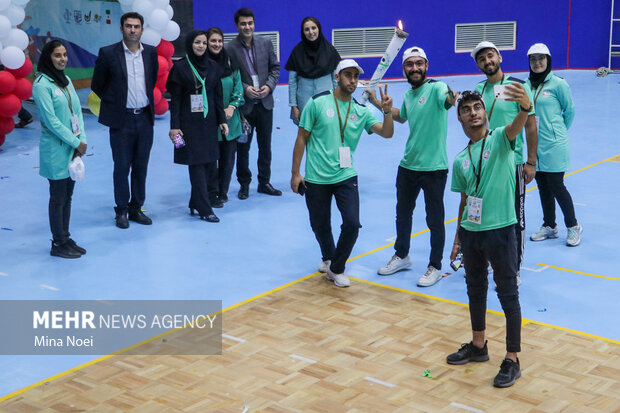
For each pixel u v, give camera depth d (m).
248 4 16.25
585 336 4.79
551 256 6.32
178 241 6.90
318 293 5.63
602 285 5.66
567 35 18.44
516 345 4.22
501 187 4.16
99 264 6.32
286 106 14.53
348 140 5.62
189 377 4.37
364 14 17.12
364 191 8.52
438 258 5.79
